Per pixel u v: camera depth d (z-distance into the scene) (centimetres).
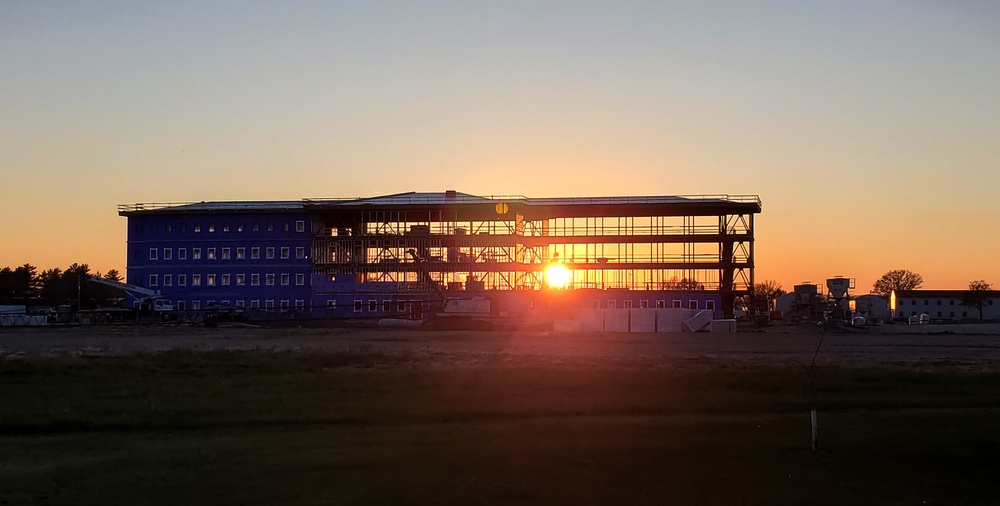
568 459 1717
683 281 10894
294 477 1562
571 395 2731
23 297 17462
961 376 3306
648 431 2069
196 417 2347
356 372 3481
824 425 2162
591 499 1411
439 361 4122
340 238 10969
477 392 2789
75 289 15900
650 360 4272
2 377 3325
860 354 5128
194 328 8756
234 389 2917
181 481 1538
